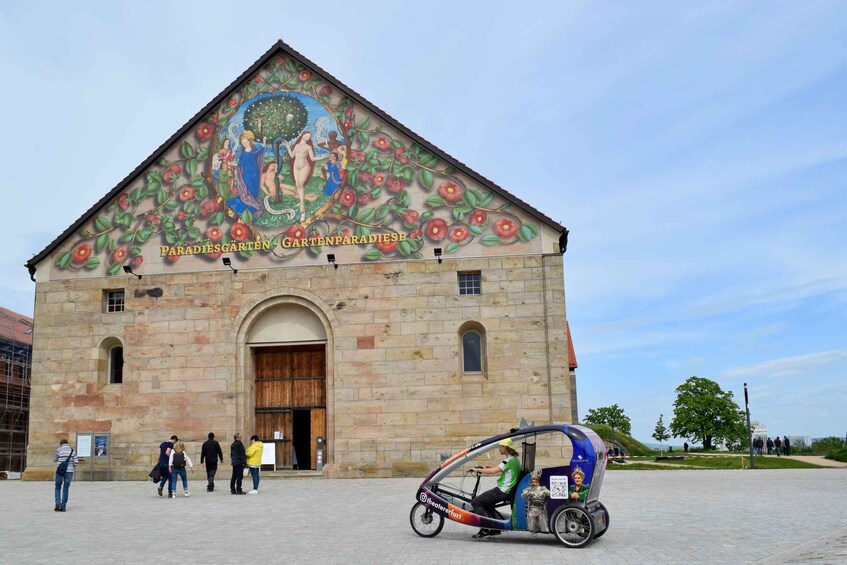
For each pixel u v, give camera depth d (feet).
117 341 112.47
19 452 160.56
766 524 51.57
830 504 63.46
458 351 104.01
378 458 102.73
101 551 45.24
